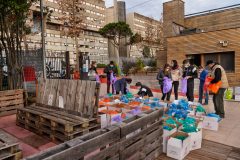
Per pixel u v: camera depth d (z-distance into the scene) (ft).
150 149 10.78
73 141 7.08
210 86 19.67
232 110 22.61
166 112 17.48
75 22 90.12
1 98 19.84
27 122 15.29
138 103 19.79
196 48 51.34
